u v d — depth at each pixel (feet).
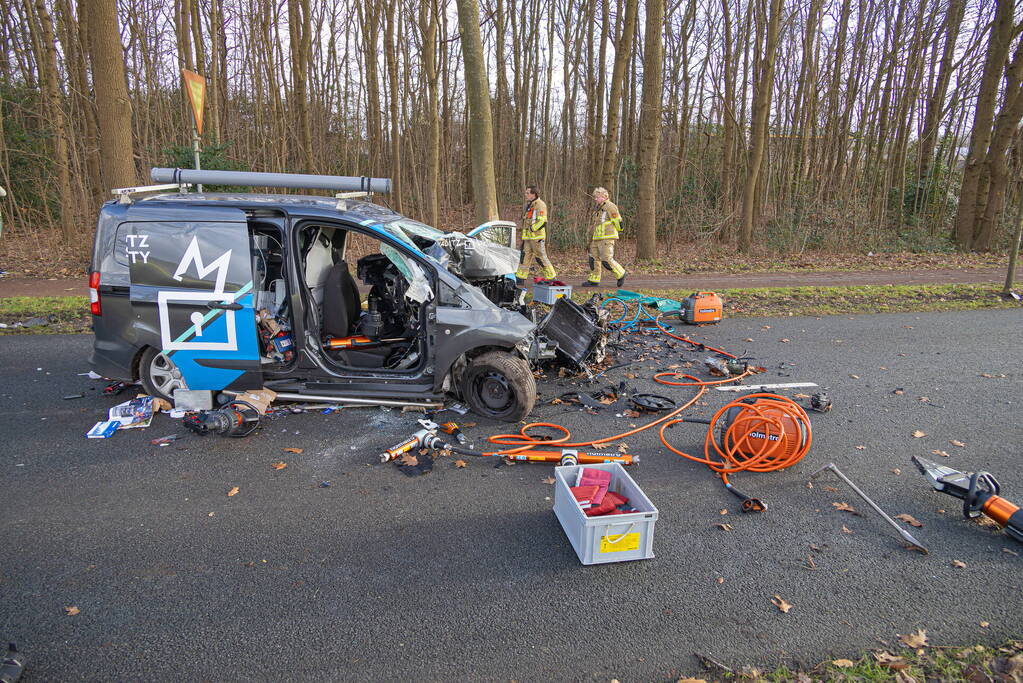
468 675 9.05
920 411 19.63
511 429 17.72
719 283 42.27
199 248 17.49
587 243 61.67
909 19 73.87
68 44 61.31
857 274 47.21
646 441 17.21
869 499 13.87
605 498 12.84
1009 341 27.84
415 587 11.01
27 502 13.57
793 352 26.00
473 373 18.10
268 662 9.26
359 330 19.81
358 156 89.35
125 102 39.83
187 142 68.49
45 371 22.18
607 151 62.39
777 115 82.94
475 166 36.96
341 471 15.17
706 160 84.02
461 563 11.71
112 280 17.94
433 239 20.44
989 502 12.94
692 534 12.81
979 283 42.04
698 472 15.52
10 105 65.36
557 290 27.07
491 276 20.85
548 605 10.59
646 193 50.75
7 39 75.15
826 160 78.43
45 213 59.36
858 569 11.71
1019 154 69.46
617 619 10.27
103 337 18.38
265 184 19.83
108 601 10.54
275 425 17.70
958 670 9.20
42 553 11.81
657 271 47.83
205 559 11.70
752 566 11.76
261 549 12.05
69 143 60.13
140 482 14.51
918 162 73.92
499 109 88.58
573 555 12.02
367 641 9.71
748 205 59.16
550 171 106.52
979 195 63.16
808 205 62.49
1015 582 11.36
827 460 16.24
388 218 19.48
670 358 24.90
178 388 18.83
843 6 74.23
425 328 18.16
